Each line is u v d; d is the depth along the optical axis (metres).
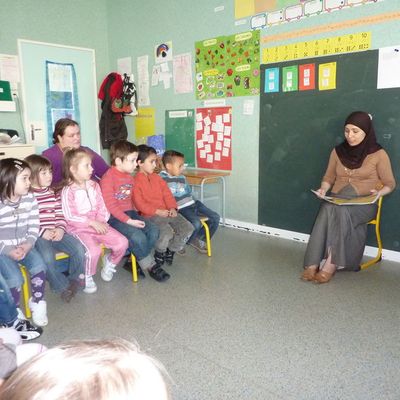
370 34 3.07
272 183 3.90
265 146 3.88
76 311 2.40
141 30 4.83
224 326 2.19
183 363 1.85
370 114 3.16
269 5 3.61
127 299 2.55
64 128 2.88
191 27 4.28
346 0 3.15
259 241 3.79
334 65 3.29
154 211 2.96
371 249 3.31
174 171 3.27
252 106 3.91
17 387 0.32
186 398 1.61
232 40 3.94
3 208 2.15
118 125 5.11
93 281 2.77
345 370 1.78
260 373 1.77
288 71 3.58
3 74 4.46
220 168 4.31
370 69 3.10
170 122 4.72
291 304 2.45
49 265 2.31
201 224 3.19
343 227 2.76
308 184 3.64
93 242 2.52
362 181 3.00
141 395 0.33
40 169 2.44
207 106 4.30
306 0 3.36
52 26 4.79
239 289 2.69
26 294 2.34
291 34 3.51
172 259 3.20
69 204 2.56
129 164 2.86
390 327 2.15
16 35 4.52
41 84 4.79
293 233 3.83
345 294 2.58
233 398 1.61
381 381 1.70
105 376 0.32
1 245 2.13
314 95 3.46
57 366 0.33
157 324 2.22
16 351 0.96
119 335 2.11
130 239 2.73
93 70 5.22
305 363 1.84
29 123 4.73
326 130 3.44
